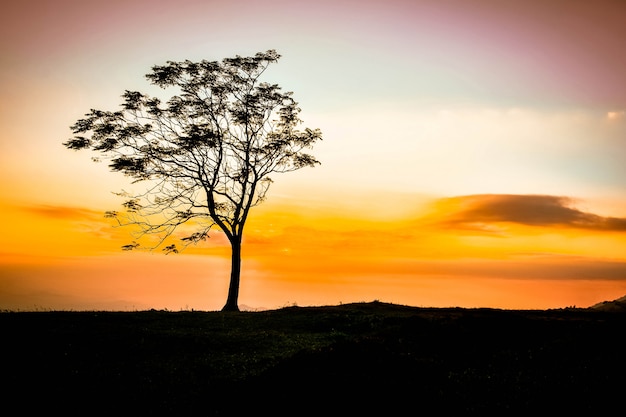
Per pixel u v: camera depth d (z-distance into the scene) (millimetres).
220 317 25562
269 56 34531
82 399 13055
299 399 12148
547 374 13070
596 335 16016
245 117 33656
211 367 16078
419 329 18812
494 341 17156
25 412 12125
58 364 15898
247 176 33625
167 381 14594
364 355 14680
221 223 33094
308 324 23844
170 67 33438
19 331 19641
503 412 10992
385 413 11266
